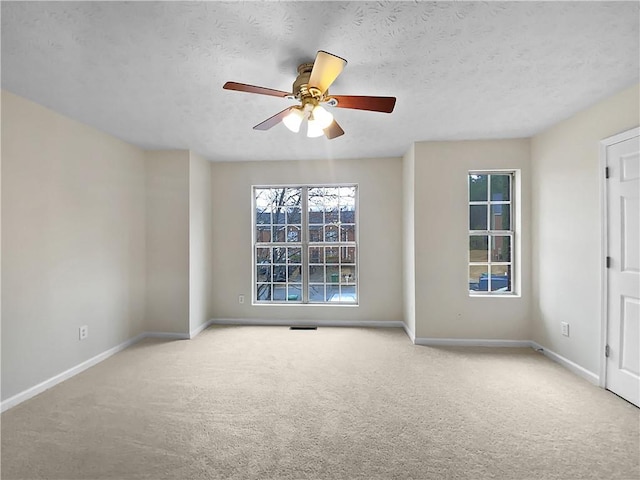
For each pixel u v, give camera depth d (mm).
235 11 1506
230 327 4316
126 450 1833
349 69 2053
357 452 1817
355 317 4379
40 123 2559
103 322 3227
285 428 2043
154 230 3891
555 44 1811
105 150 3262
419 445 1879
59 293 2730
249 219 4469
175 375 2836
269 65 1983
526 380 2730
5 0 1403
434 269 3629
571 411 2242
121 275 3488
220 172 4492
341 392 2521
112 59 1914
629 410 2254
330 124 2219
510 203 3707
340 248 4523
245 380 2734
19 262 2395
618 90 2400
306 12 1518
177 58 1905
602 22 1625
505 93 2424
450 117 2902
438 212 3619
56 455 1791
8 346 2312
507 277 3732
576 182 2859
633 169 2346
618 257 2469
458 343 3607
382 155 4215
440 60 1962
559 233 3086
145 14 1520
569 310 2961
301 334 4004
